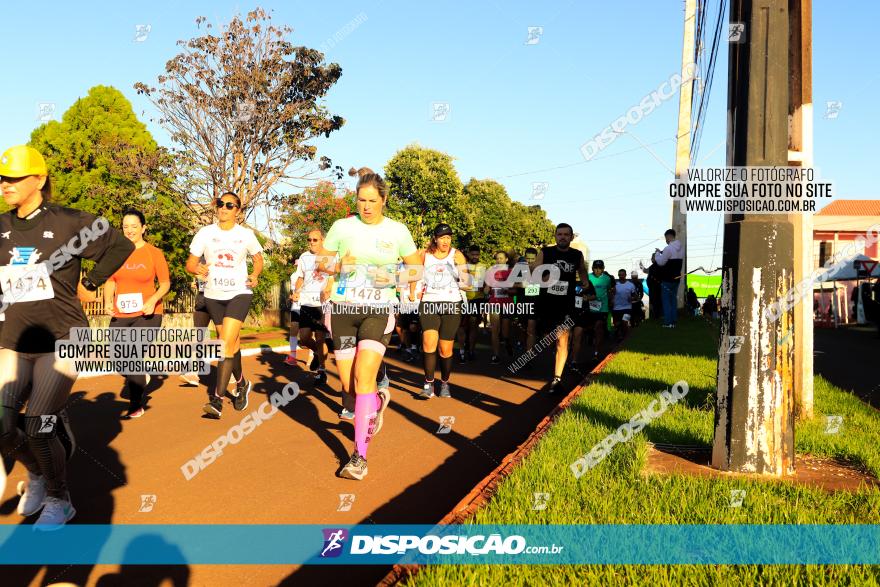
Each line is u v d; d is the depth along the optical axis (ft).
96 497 13.55
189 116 64.90
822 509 10.22
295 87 68.59
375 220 16.14
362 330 15.57
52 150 74.49
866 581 7.79
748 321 12.48
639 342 40.65
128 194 67.67
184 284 71.87
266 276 70.85
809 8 16.98
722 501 10.60
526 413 23.27
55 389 11.58
